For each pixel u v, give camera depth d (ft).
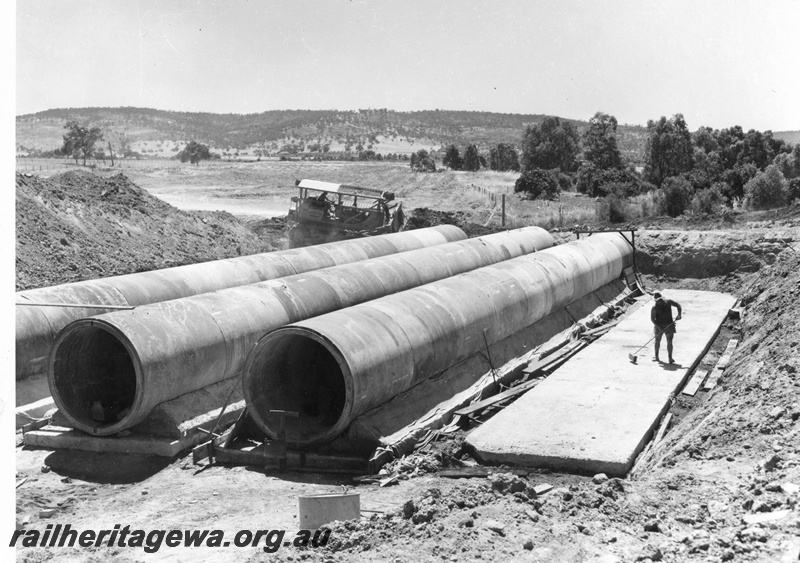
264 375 42.70
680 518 28.14
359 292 59.00
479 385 51.90
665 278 96.58
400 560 25.44
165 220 111.45
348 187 105.91
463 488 32.17
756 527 25.61
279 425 42.19
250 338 48.93
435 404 46.78
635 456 39.60
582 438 41.22
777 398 37.76
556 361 59.41
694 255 96.07
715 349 64.59
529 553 25.72
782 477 29.14
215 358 46.16
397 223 109.19
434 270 69.72
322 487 37.27
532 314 63.05
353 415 40.09
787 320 51.88
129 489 37.93
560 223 135.85
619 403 47.73
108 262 91.71
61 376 43.62
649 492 30.91
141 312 44.73
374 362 41.09
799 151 177.58
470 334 52.08
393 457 39.93
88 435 43.24
